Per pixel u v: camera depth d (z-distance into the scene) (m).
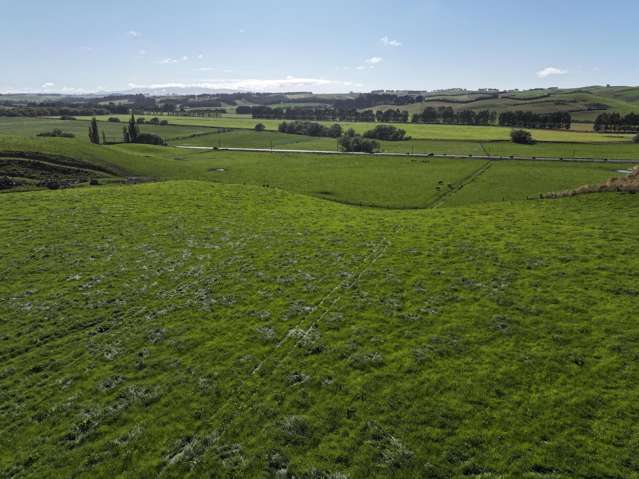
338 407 20.50
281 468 17.23
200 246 42.75
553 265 35.09
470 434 18.53
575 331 25.72
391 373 22.84
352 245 43.06
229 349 25.61
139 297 32.25
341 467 17.14
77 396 21.81
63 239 42.78
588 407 19.67
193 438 18.98
